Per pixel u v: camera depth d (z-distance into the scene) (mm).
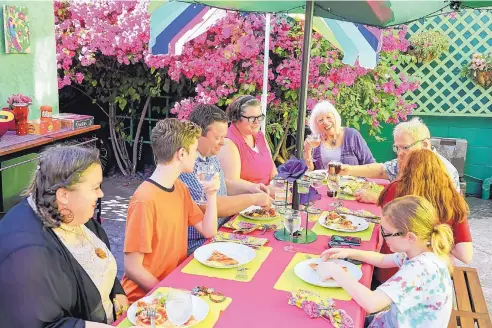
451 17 6492
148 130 7594
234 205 2971
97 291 1805
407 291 1965
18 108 3881
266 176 3953
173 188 2416
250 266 2299
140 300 1909
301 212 3107
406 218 2057
